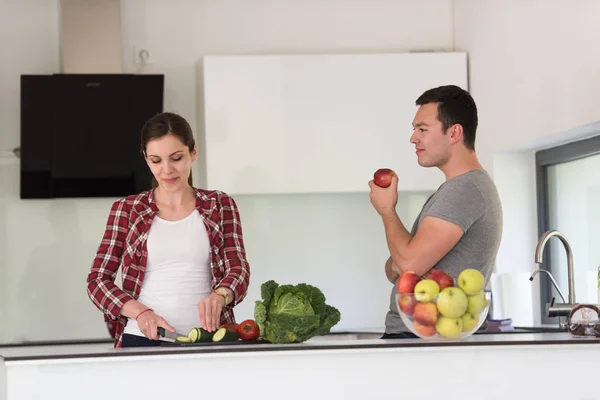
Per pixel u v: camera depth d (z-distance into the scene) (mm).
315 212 5688
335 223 5695
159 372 2635
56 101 5180
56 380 2605
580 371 2756
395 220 3139
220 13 5594
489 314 4828
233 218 3398
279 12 5641
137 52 5504
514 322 4629
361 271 5711
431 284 2756
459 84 5410
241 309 5602
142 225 3287
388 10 5723
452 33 5762
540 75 4527
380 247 5730
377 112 5352
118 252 3285
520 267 5129
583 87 4094
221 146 5242
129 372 2625
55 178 5223
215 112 5242
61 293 5410
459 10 5637
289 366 2674
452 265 3092
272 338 2857
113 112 5234
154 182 3443
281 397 2666
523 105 4730
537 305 5121
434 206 3076
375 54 5355
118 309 3123
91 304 5438
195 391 2643
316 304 2943
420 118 3188
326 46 5676
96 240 5453
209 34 5574
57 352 2701
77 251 5434
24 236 5391
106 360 2605
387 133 5355
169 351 2633
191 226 3322
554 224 5062
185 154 3303
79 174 5242
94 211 5461
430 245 3018
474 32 5387
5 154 5367
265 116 5273
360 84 5344
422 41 5746
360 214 5723
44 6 5426
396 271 3186
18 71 5395
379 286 5719
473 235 3084
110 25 5328
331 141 5320
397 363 2707
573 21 4168
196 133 5551
